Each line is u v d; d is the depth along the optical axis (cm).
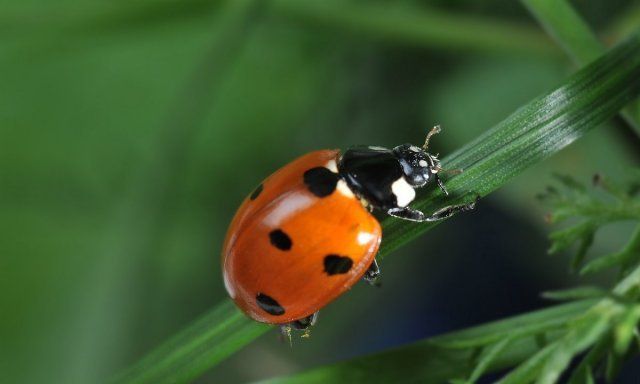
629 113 7
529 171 8
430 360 7
